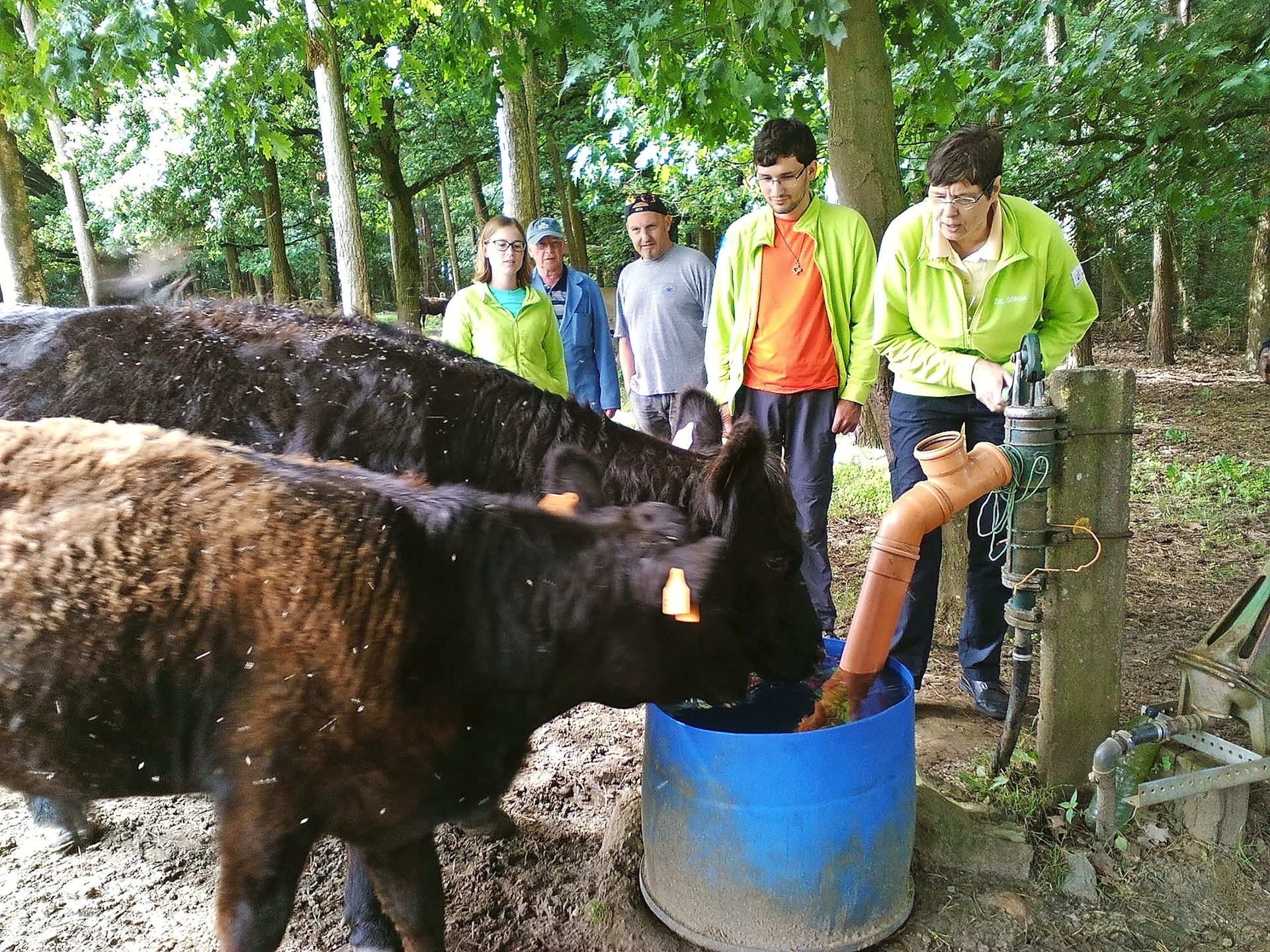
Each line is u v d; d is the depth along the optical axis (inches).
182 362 119.2
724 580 83.0
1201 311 756.0
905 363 137.3
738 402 166.2
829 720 104.3
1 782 84.0
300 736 73.7
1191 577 206.4
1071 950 97.8
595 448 110.8
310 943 103.7
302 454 101.5
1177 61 259.8
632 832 113.5
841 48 168.9
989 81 271.7
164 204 639.8
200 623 74.6
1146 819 114.3
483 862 115.4
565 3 204.2
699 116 215.6
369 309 269.7
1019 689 117.3
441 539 80.1
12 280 325.7
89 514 76.8
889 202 173.0
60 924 107.0
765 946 93.7
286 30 252.8
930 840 109.2
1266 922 101.0
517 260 175.3
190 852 121.3
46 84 218.7
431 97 397.4
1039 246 125.3
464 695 79.7
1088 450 110.7
